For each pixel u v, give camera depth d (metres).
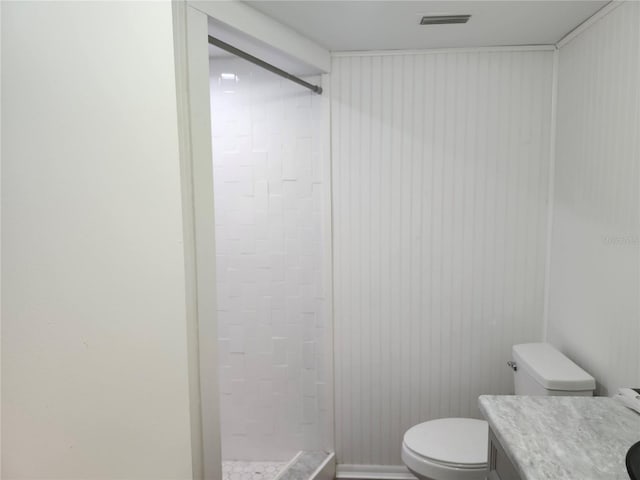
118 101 1.37
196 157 1.41
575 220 1.89
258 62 1.68
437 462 1.69
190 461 1.45
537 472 1.02
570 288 1.94
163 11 1.31
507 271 2.21
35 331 1.51
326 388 2.33
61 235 1.46
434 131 2.17
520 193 2.17
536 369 1.75
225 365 2.38
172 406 1.44
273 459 2.41
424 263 2.24
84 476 1.53
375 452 2.35
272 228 2.29
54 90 1.41
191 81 1.38
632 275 1.49
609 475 1.01
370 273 2.27
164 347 1.42
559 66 2.06
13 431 1.57
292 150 2.23
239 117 2.25
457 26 1.85
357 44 2.07
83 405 1.51
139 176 1.38
